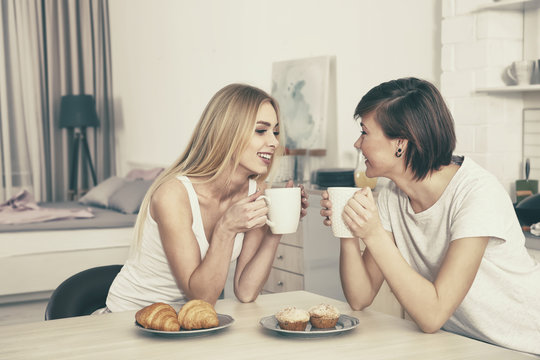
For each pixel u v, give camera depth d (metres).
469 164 1.32
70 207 4.66
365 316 1.27
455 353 1.00
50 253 3.39
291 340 1.08
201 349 1.03
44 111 6.23
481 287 1.31
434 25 2.83
